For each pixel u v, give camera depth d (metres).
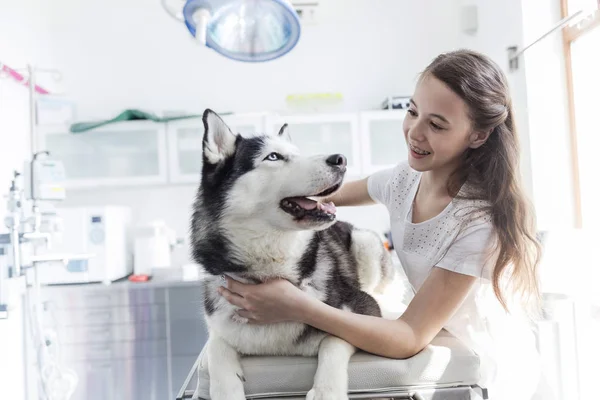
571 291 1.90
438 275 1.11
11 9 2.95
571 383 1.81
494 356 1.21
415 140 1.12
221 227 1.14
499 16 2.83
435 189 1.26
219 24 1.20
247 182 1.13
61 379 1.79
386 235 3.19
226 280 1.13
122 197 3.52
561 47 2.45
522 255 1.12
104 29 3.51
